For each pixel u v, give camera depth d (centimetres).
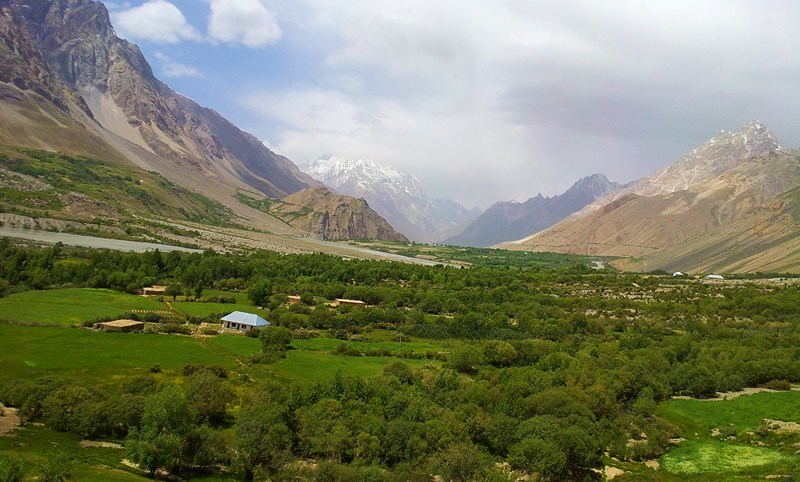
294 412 8631
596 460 9012
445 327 17738
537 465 8138
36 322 13712
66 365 10862
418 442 8100
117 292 18925
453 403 10181
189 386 9400
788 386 13038
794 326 17950
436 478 7756
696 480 8550
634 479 8562
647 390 11938
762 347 15425
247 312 17588
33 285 17962
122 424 8238
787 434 10269
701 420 11069
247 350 13350
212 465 7762
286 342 14325
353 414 8556
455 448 7944
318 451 7975
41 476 6275
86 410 8281
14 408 8719
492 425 9106
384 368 12394
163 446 7250
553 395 10031
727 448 9881
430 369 12556
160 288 19900
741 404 11869
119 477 6819
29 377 10031
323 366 12575
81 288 18712
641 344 15712
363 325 17550
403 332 17275
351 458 8056
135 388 9525
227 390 9462
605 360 13225
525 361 14175
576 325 18712
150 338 13462
